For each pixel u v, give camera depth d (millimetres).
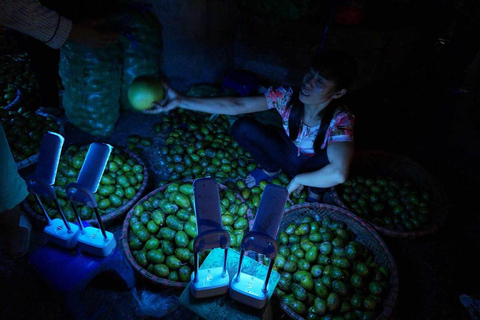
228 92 5445
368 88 6207
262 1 5316
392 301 2850
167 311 2979
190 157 4285
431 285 3555
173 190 3611
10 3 2203
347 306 2918
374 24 5797
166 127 4863
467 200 4629
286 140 3758
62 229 2568
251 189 4043
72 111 3902
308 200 4043
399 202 4070
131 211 3439
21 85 5309
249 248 2014
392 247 3877
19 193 2752
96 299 3021
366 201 4031
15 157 3969
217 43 5477
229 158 4363
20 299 2963
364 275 3053
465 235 4102
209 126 4777
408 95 6781
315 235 3420
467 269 3736
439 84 7297
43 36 2520
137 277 3152
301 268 3184
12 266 3182
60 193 3467
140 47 3885
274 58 5719
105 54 3568
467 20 6508
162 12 4547
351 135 3016
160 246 3219
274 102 3324
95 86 3670
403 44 6027
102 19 2818
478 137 5898
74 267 2488
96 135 4168
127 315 2975
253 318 2316
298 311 2867
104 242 2521
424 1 6293
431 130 5969
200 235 1910
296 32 5348
